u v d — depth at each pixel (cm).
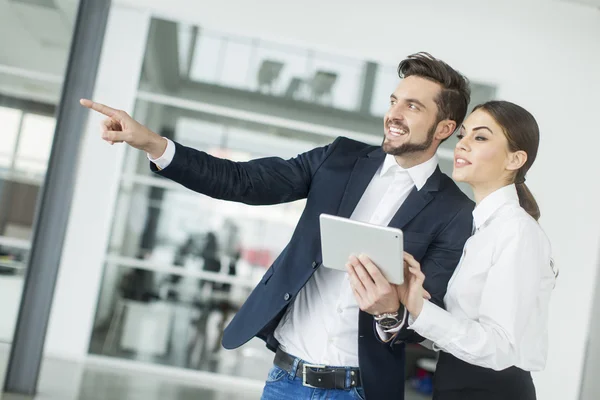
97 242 623
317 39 616
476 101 622
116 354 621
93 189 625
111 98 624
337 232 159
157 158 179
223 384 620
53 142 473
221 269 638
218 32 630
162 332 628
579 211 616
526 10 616
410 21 615
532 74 617
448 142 644
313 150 207
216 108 636
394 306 164
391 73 639
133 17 623
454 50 614
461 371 179
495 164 180
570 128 618
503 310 162
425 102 186
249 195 192
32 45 591
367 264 157
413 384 688
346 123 641
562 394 608
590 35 619
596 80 620
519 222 172
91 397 486
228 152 636
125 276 627
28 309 470
